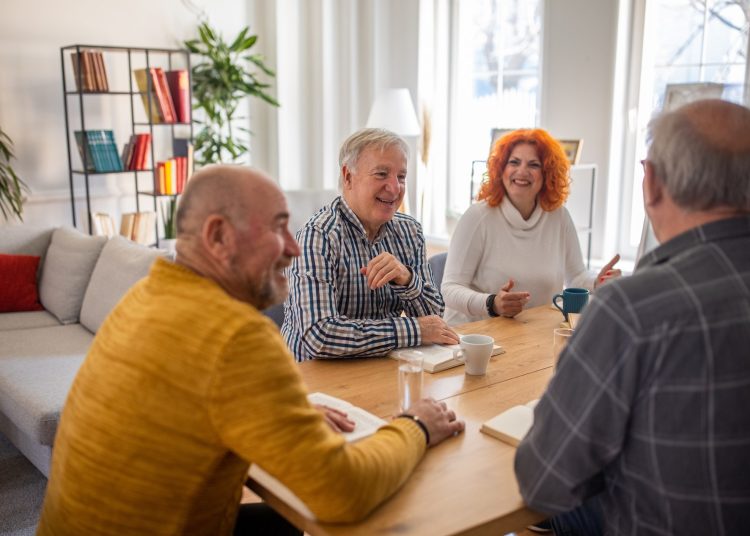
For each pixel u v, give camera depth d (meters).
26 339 3.17
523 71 4.88
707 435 0.98
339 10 5.52
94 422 1.06
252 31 5.59
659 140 1.05
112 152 4.64
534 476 1.10
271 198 1.14
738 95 3.82
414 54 5.33
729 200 1.02
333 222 2.04
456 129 5.44
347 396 1.59
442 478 1.22
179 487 1.05
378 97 4.97
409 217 2.30
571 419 1.04
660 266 1.04
